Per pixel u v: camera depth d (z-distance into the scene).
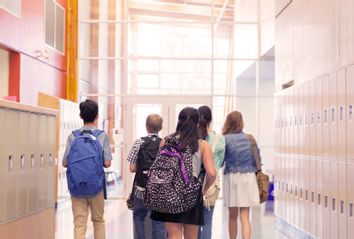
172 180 5.52
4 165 5.68
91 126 6.85
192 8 18.61
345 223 7.84
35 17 14.32
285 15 12.78
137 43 18.47
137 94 18.28
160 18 18.55
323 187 8.93
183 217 5.58
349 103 7.67
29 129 6.44
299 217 10.48
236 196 7.51
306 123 9.99
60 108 14.49
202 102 18.41
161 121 7.25
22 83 13.41
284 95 11.89
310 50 10.53
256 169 7.66
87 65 18.33
